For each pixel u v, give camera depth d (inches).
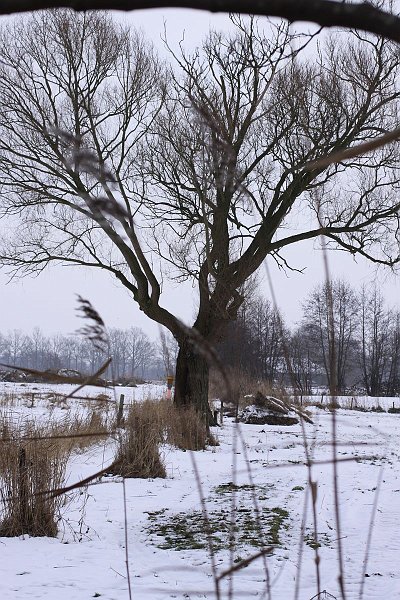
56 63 722.2
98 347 38.3
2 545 253.0
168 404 620.7
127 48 766.5
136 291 786.2
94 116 737.6
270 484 401.4
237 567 59.5
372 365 2432.3
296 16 23.3
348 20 23.5
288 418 826.8
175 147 596.1
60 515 277.4
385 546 262.4
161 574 222.1
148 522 300.0
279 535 280.7
